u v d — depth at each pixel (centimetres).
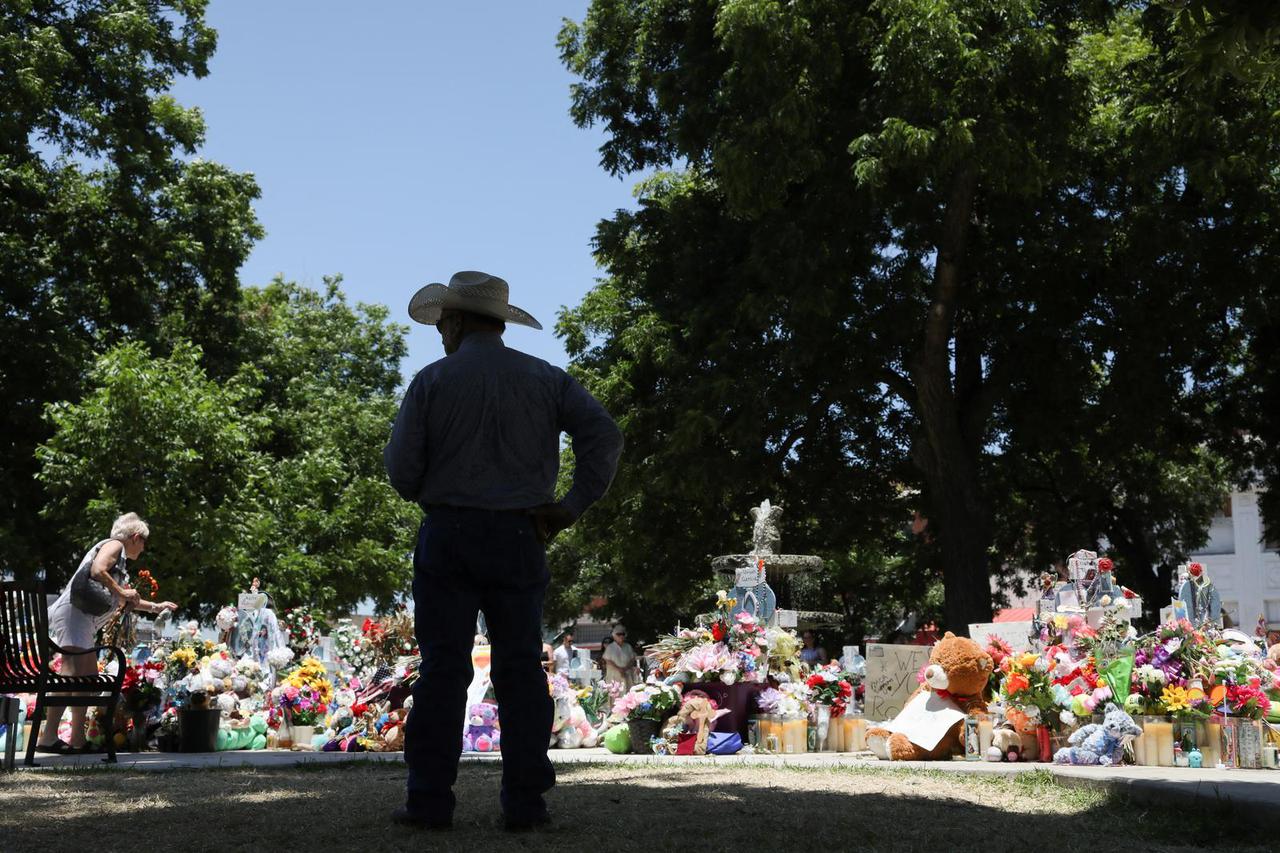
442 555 459
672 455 2422
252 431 3177
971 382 2638
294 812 511
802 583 2888
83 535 2747
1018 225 2395
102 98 3192
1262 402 2720
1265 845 454
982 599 2364
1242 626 5634
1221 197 2328
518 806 458
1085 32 2547
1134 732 947
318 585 3641
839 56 2098
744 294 2416
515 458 468
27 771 763
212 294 3641
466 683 464
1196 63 630
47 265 3053
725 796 594
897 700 1236
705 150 2412
